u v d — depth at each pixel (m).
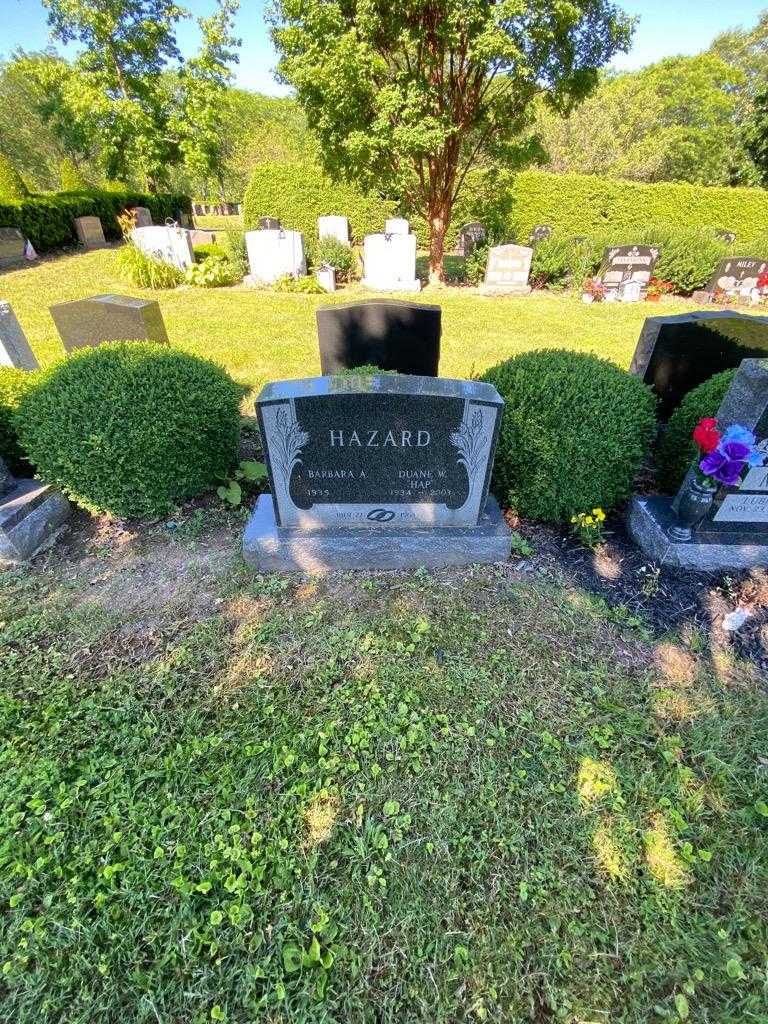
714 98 31.23
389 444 3.03
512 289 11.89
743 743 2.37
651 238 12.20
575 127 28.95
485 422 2.97
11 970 1.66
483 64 9.61
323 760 2.28
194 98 21.33
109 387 3.54
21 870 1.88
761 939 1.76
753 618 3.04
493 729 2.42
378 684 2.64
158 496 3.78
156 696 2.56
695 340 5.08
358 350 5.60
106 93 20.67
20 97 34.75
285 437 2.98
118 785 2.17
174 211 24.38
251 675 2.68
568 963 1.71
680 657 2.80
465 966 1.70
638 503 3.67
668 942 1.75
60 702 2.52
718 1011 1.62
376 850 1.99
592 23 9.68
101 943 1.73
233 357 7.35
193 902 1.82
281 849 1.98
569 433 3.43
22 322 8.80
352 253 14.00
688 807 2.12
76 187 23.03
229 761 2.28
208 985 1.64
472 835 2.04
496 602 3.14
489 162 14.39
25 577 3.34
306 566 3.38
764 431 2.96
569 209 18.36
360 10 8.80
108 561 3.50
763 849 2.00
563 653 2.81
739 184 24.25
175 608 3.09
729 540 3.33
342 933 1.77
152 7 20.53
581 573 3.39
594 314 10.27
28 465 4.13
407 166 10.90
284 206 19.88
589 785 2.20
